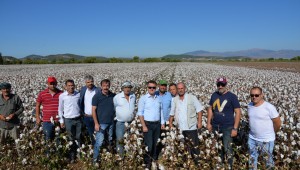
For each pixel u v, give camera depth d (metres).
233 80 24.12
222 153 5.98
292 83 21.36
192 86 17.59
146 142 6.46
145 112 6.50
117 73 34.41
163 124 6.72
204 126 7.45
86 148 6.74
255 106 5.39
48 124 6.76
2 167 5.60
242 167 4.94
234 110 5.89
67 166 5.96
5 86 6.28
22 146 5.88
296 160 5.55
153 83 6.41
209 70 41.69
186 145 5.87
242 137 7.16
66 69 45.84
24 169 5.62
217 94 6.09
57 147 6.16
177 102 6.34
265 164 4.96
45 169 5.73
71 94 6.81
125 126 6.48
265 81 22.95
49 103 6.79
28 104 10.23
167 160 5.61
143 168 5.67
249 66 59.00
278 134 6.54
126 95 6.51
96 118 6.47
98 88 7.33
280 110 9.12
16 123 6.63
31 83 20.28
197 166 5.21
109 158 5.44
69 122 6.80
